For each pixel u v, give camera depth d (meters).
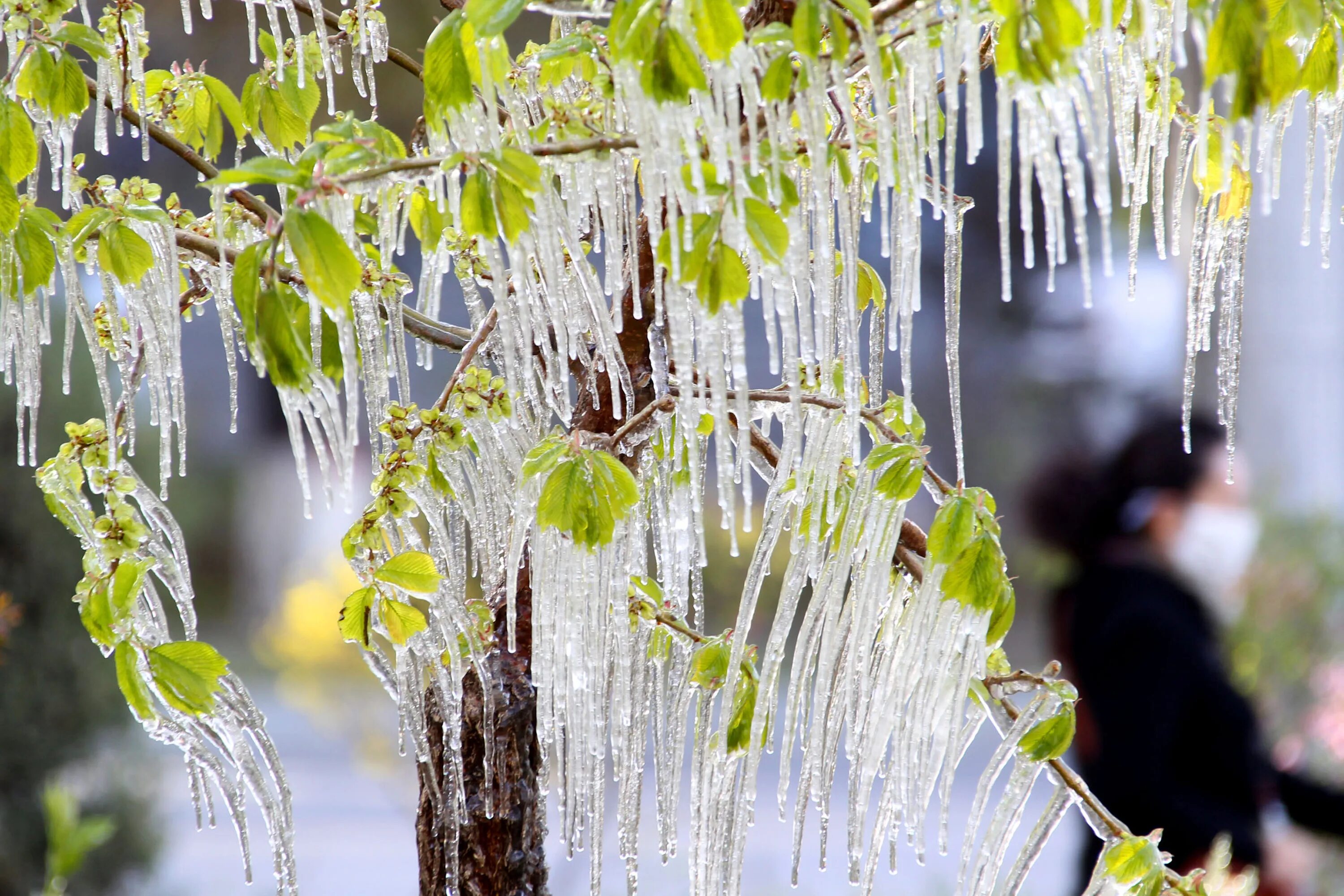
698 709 3.58
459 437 3.53
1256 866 4.51
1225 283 3.60
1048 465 5.38
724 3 3.38
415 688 3.57
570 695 3.52
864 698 3.52
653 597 3.61
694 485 3.56
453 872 3.57
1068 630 4.96
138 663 3.49
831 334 3.50
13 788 8.86
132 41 3.58
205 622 21.12
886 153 3.42
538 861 3.61
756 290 3.48
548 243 3.46
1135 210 3.54
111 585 3.48
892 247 3.50
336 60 3.68
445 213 3.51
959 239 3.52
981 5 3.41
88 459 3.51
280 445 21.34
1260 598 7.85
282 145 3.68
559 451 3.49
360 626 3.52
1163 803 4.51
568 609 3.51
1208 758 4.65
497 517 3.59
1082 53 3.40
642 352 3.60
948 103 3.42
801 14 3.38
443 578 3.53
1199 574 5.22
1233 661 7.55
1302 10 3.38
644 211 3.43
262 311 3.40
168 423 3.52
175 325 3.51
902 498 3.49
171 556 3.53
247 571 21.47
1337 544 8.09
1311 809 5.09
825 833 3.52
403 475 3.52
